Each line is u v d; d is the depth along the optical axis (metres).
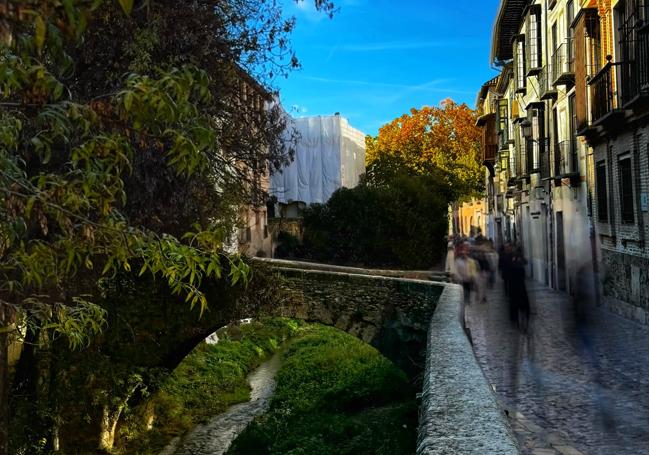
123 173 8.67
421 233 32.62
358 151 49.47
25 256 4.22
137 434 16.09
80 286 9.66
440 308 9.12
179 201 10.12
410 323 14.24
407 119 56.47
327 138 41.06
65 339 12.27
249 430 15.85
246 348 25.73
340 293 14.93
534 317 15.52
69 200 3.77
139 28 8.27
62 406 13.01
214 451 15.71
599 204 17.22
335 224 32.88
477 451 2.52
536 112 25.17
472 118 55.44
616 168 15.40
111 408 14.12
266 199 13.16
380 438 12.51
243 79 11.09
